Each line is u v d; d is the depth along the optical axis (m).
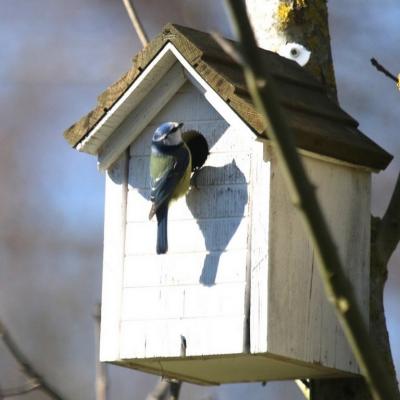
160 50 11.24
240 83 11.14
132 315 11.42
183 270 11.23
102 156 11.74
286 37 11.98
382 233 11.43
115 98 11.47
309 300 10.95
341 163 11.22
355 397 11.16
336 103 11.91
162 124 11.38
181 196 11.30
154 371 11.77
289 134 6.54
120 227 11.62
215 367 11.40
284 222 10.88
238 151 11.06
